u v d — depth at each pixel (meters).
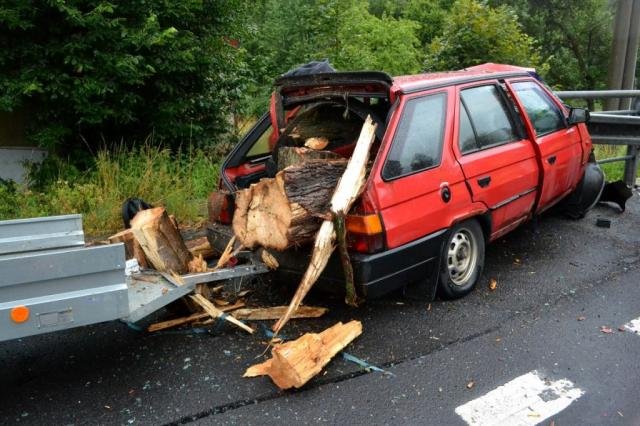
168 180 7.08
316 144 4.52
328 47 11.96
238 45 10.24
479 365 3.68
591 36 23.50
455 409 3.25
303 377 3.32
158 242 4.01
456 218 4.34
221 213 4.73
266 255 4.21
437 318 4.30
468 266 4.70
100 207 6.48
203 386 3.48
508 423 3.14
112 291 3.12
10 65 7.07
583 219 6.78
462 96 4.62
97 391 3.46
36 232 3.52
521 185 5.04
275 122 4.80
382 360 3.73
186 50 7.79
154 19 7.00
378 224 3.79
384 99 4.27
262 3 11.09
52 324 2.98
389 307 4.50
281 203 3.75
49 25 6.97
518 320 4.29
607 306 4.54
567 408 3.27
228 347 3.95
